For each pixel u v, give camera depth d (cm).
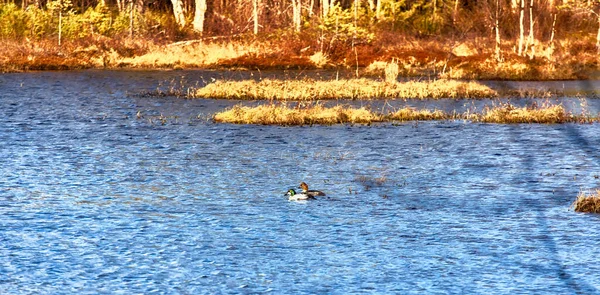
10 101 7144
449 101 7156
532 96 7531
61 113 6469
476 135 5475
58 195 3791
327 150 4944
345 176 4238
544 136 5447
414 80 8138
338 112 6028
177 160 4653
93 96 7538
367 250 2961
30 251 2931
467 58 10075
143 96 7512
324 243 3042
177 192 3866
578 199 3547
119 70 9875
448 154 4847
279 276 2694
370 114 6084
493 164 4566
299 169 4409
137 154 4825
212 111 6506
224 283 2634
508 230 3219
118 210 3516
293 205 3609
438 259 2864
